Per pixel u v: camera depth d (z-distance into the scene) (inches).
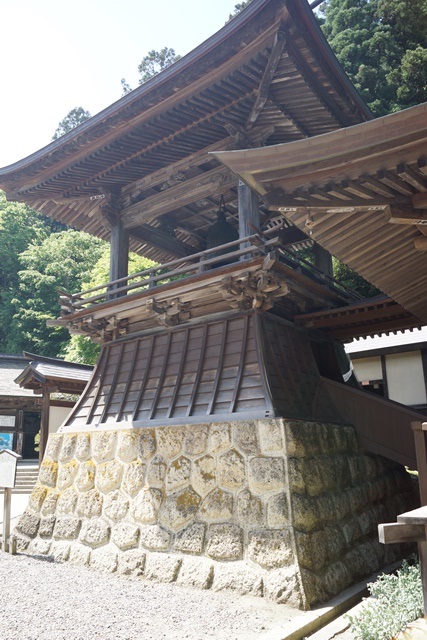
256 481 249.3
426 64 879.7
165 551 267.1
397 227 207.3
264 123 317.4
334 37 1074.7
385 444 310.5
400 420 307.6
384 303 313.6
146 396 333.1
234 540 244.7
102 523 301.0
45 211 431.5
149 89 289.9
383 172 161.5
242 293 298.0
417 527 93.0
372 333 367.6
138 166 366.9
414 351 528.1
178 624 191.0
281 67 269.0
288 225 423.2
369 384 549.3
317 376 338.0
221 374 302.5
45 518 332.2
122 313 356.2
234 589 233.1
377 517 302.8
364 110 322.7
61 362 655.1
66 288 1407.5
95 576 270.8
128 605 215.5
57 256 1465.3
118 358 372.5
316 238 206.1
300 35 249.4
